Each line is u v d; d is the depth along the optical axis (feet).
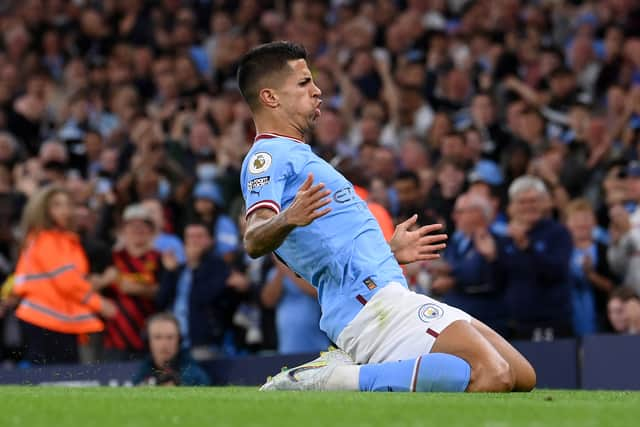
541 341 35.19
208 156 56.70
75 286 41.50
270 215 22.26
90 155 63.82
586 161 49.78
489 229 41.06
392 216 45.29
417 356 22.06
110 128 69.56
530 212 38.70
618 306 38.40
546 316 38.34
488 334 22.97
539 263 38.29
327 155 45.98
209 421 14.62
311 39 70.23
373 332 22.53
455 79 60.18
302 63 24.30
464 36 66.44
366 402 17.40
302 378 22.77
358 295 22.79
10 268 52.19
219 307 42.68
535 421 14.37
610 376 33.81
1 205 53.72
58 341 41.22
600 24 64.08
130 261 43.55
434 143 55.06
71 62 75.36
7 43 81.10
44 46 79.77
